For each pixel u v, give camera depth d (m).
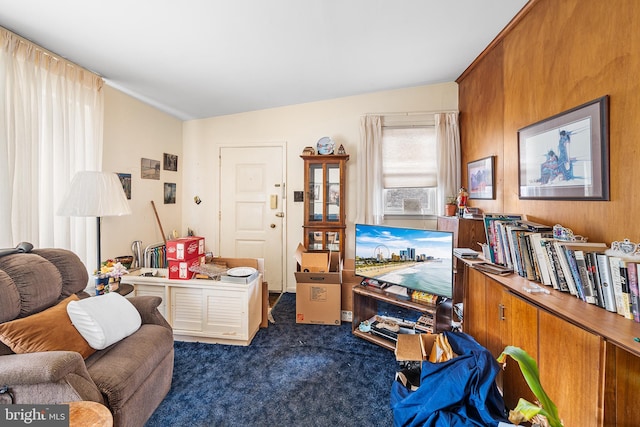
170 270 2.42
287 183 3.77
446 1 1.90
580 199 1.57
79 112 2.38
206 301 2.37
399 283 2.39
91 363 1.43
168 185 3.69
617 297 1.18
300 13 1.91
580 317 1.15
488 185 2.60
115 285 2.04
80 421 0.97
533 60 2.00
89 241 2.55
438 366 1.46
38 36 2.00
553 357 1.24
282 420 1.59
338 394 1.80
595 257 1.27
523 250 1.71
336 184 3.46
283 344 2.40
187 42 2.15
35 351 1.29
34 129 2.02
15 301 1.39
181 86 2.90
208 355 2.22
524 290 1.49
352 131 3.57
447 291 2.13
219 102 3.39
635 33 1.29
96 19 1.83
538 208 1.96
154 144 3.44
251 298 2.42
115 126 2.88
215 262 2.80
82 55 2.27
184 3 1.73
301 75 2.87
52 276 1.61
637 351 0.89
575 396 1.12
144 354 1.54
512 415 1.06
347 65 2.72
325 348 2.34
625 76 1.33
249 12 1.86
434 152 3.40
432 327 2.23
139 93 3.01
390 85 3.31
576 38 1.63
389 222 3.53
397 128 3.47
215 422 1.57
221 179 3.90
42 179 2.12
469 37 2.38
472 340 1.66
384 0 1.85
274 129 3.77
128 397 1.38
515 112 2.22
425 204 3.49
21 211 1.94
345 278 2.86
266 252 3.84
